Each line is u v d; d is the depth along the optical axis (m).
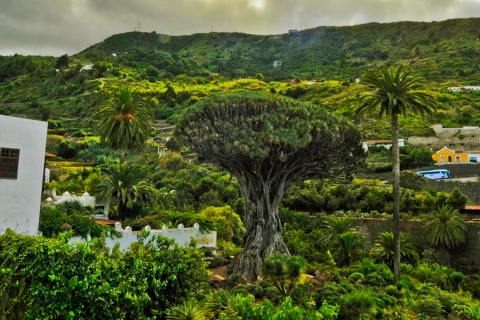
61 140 95.38
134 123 48.38
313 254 39.59
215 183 64.19
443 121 102.88
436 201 52.09
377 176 75.19
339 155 34.69
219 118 30.86
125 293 12.66
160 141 101.06
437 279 37.84
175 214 39.66
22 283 12.02
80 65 170.12
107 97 121.62
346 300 23.48
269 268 23.80
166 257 14.28
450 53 167.50
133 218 42.91
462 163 79.00
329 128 31.36
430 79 142.12
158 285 13.69
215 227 39.84
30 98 142.25
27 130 23.55
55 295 11.85
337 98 120.81
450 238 44.38
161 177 75.31
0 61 183.00
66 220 27.52
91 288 12.17
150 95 137.00
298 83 163.00
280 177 33.69
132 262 13.38
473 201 59.44
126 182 43.50
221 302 14.60
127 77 153.62
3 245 12.66
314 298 25.52
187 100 133.12
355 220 52.50
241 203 56.47
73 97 135.00
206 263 15.46
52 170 66.75
